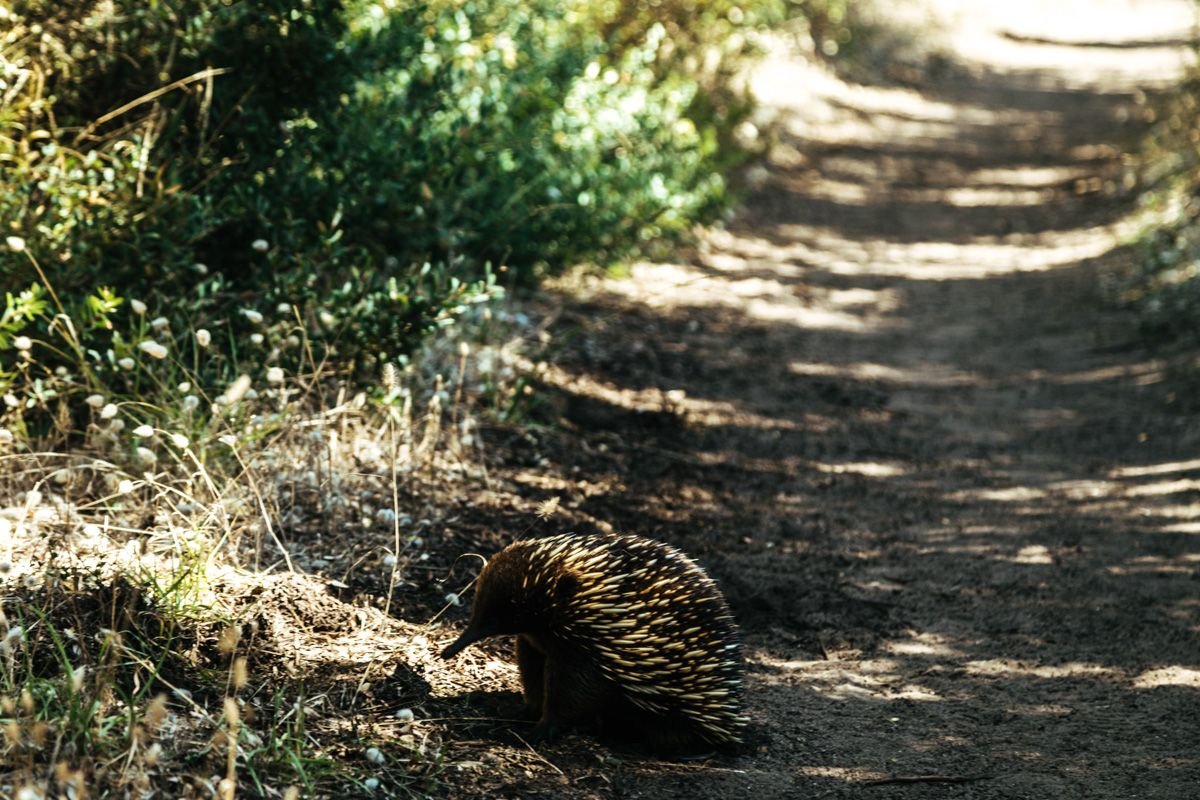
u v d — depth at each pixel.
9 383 7.18
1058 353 14.51
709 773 5.81
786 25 29.03
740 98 23.98
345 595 6.79
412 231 10.07
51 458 7.38
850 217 21.78
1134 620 7.94
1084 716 6.65
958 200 23.52
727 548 8.87
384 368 8.72
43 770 4.54
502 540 8.05
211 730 5.09
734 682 5.81
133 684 5.30
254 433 7.52
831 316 15.95
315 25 9.24
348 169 9.69
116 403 7.64
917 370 14.00
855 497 10.15
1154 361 13.80
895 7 39.19
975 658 7.39
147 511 6.96
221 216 8.91
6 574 5.86
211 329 8.47
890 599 8.22
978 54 40.28
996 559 8.96
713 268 17.17
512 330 11.79
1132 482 10.56
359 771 5.16
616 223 14.66
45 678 5.21
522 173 12.70
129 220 8.01
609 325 13.56
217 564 6.56
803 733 6.34
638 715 5.94
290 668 5.86
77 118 8.72
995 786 5.87
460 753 5.53
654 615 5.56
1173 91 28.05
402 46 9.88
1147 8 53.47
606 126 15.44
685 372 12.78
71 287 7.86
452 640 6.62
